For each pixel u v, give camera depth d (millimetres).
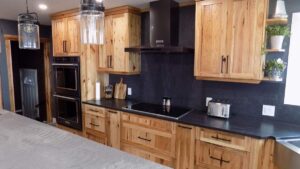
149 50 2707
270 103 2406
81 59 3385
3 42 4059
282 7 2105
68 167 1223
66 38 3537
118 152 1433
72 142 1581
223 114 2459
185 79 2980
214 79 2455
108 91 3697
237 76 2271
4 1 2801
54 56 3764
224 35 2309
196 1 2445
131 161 1307
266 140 1957
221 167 2193
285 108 2322
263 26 2098
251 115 2539
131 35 3131
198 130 2299
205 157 2285
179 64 3012
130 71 3193
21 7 3133
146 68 3328
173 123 2480
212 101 2564
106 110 3105
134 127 2822
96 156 1364
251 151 1999
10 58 4207
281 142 1834
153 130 2652
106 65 3414
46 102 5027
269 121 2375
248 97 2541
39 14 3625
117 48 3232
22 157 1341
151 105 3152
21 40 1819
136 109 2887
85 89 3480
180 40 2951
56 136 1694
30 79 5414
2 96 4125
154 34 2805
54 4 2973
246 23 2176
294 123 2277
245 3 2162
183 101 3027
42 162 1279
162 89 3201
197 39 2484
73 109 3568
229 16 2260
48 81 4895
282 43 2197
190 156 2389
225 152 2152
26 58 5586
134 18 3164
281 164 1819
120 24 3145
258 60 2146
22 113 5742
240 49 2230
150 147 2707
